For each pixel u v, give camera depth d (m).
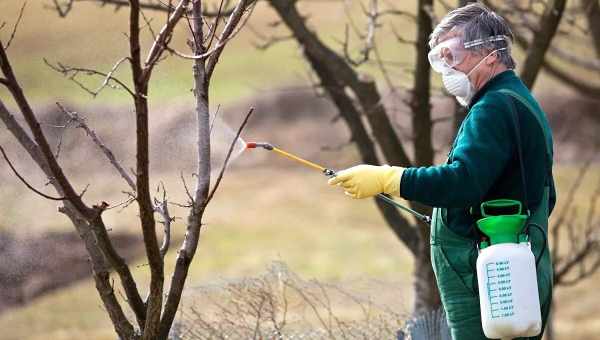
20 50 24.33
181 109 10.78
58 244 29.08
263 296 11.02
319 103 53.91
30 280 28.27
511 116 9.08
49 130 14.52
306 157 51.00
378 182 9.17
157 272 8.62
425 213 15.89
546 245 9.37
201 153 9.12
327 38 26.64
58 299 29.06
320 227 41.72
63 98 14.49
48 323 28.11
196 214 9.08
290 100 54.38
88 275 30.42
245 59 61.38
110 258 8.85
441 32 9.55
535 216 9.39
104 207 8.51
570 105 47.97
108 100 14.28
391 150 15.66
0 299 27.98
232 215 43.69
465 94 9.55
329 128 52.34
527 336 9.00
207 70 9.12
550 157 9.46
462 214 9.47
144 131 8.05
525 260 8.95
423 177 8.97
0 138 15.47
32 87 22.64
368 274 33.94
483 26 9.39
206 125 9.12
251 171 50.81
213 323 11.09
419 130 15.82
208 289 11.57
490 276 8.97
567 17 18.05
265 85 56.06
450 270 9.56
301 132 52.62
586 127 47.06
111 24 12.41
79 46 11.12
